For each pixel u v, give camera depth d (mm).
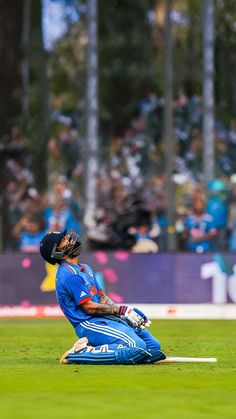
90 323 32812
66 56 91188
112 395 24812
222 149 80938
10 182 80188
